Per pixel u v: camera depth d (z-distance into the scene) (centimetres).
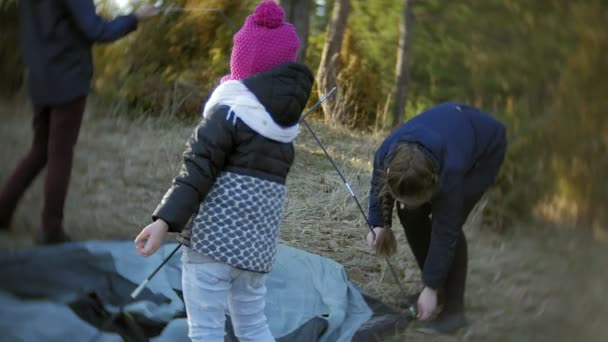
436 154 208
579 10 381
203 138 182
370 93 590
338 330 234
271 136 189
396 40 605
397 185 200
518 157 358
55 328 200
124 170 337
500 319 252
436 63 504
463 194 229
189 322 190
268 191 190
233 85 190
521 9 410
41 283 222
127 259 252
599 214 345
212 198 186
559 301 265
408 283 283
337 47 596
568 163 361
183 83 482
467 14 466
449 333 240
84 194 300
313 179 409
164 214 176
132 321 217
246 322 201
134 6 361
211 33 494
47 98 238
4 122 254
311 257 288
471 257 296
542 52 395
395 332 238
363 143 502
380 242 244
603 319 257
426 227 251
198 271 187
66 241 253
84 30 232
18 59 256
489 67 428
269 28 196
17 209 244
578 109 372
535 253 306
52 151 243
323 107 575
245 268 186
